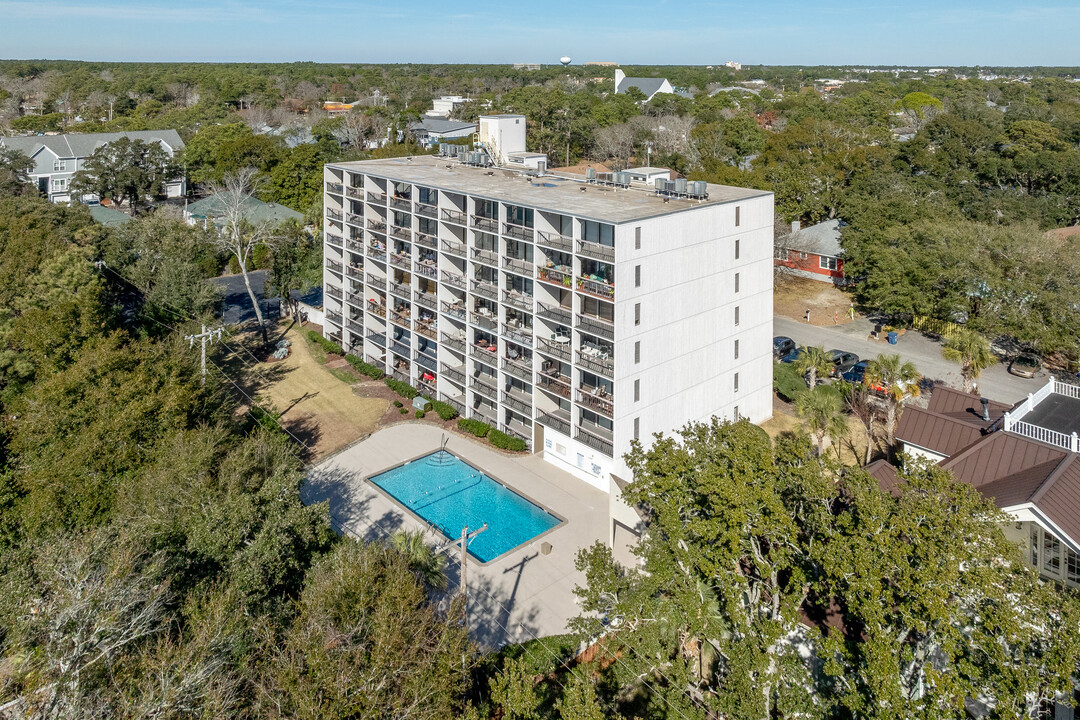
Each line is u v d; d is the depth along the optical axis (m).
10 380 44.53
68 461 33.47
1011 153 101.81
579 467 44.16
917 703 19.16
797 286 76.94
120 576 23.83
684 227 41.59
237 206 78.88
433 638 23.11
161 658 21.05
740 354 47.34
